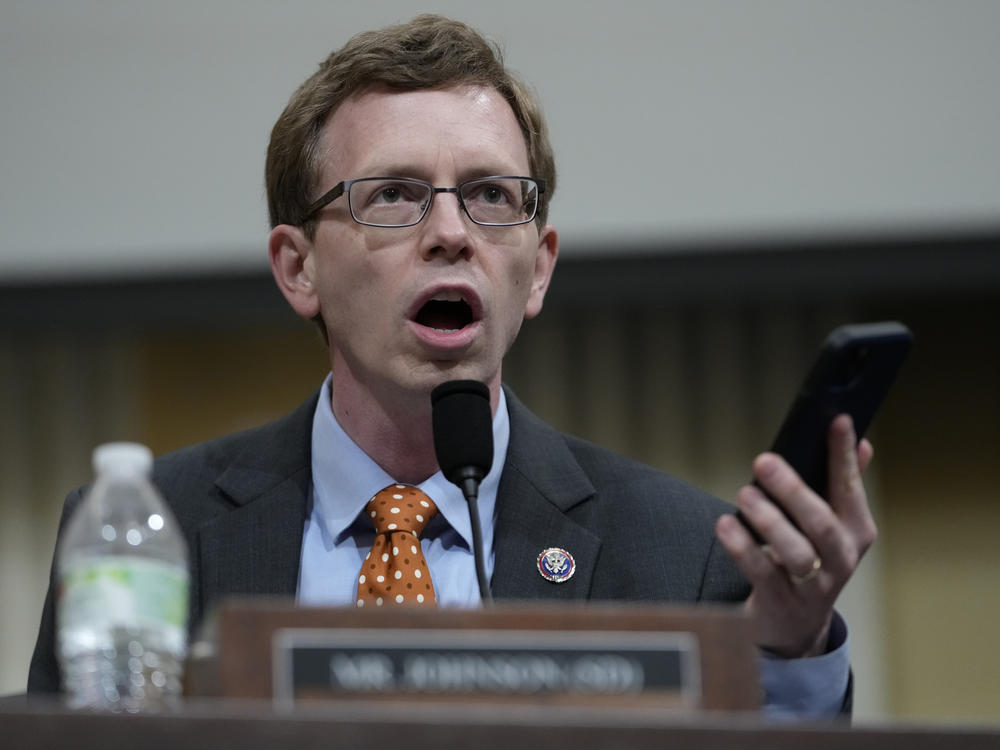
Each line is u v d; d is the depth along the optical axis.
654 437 17.45
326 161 6.43
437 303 6.39
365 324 6.16
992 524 16.80
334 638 3.44
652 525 6.25
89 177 13.49
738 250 13.43
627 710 3.41
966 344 17.16
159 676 3.75
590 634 3.46
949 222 12.91
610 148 13.20
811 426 4.35
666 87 13.18
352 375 6.31
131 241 13.43
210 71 13.41
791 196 13.08
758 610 4.62
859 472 4.49
